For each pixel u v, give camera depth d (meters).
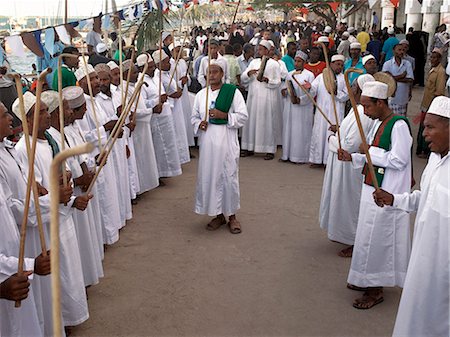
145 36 8.26
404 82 8.10
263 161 8.20
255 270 4.42
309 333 3.50
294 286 4.14
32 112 3.04
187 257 4.69
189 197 6.40
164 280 4.26
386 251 3.67
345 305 3.85
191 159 8.28
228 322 3.64
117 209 4.84
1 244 2.52
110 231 4.73
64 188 2.98
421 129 7.96
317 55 7.98
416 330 2.59
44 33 4.09
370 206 3.65
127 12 6.21
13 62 5.43
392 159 3.47
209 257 4.68
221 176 5.11
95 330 3.54
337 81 7.26
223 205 5.20
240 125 5.08
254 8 20.53
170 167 6.81
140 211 5.92
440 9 16.94
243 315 3.73
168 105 6.68
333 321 3.64
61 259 3.17
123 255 4.75
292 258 4.65
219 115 4.99
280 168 7.75
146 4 6.83
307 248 4.86
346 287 4.12
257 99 8.13
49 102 3.37
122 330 3.55
